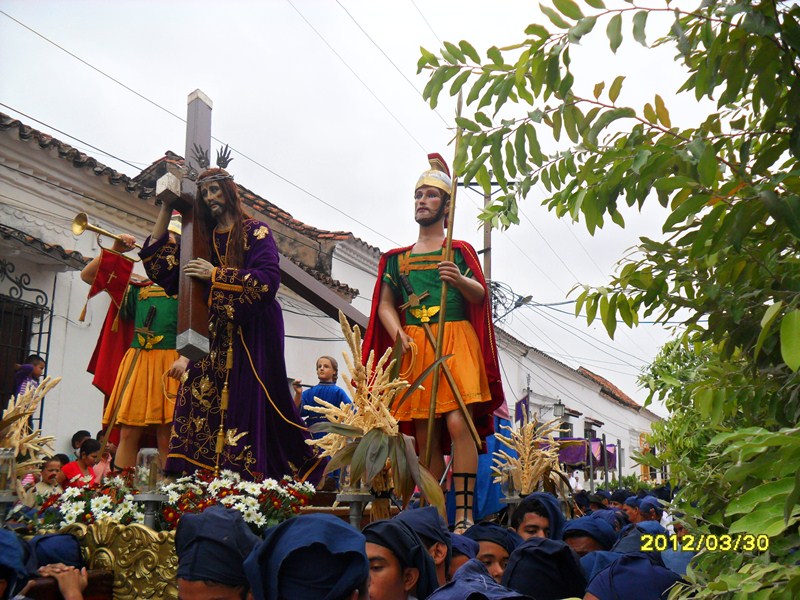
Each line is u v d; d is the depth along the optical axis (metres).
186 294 5.42
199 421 5.64
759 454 2.40
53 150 10.96
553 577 4.23
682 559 4.29
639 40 2.79
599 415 36.53
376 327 6.48
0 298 10.41
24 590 3.65
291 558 2.35
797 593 2.37
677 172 3.09
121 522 4.34
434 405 5.66
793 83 2.77
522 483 6.78
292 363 16.23
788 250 3.18
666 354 5.27
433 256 6.35
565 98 3.16
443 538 3.87
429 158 6.75
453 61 3.35
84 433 10.41
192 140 5.96
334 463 4.60
